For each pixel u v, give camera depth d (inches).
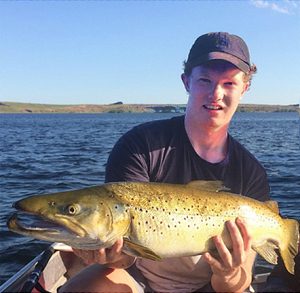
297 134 414.3
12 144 315.9
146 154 34.1
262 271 49.8
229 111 34.3
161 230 28.5
